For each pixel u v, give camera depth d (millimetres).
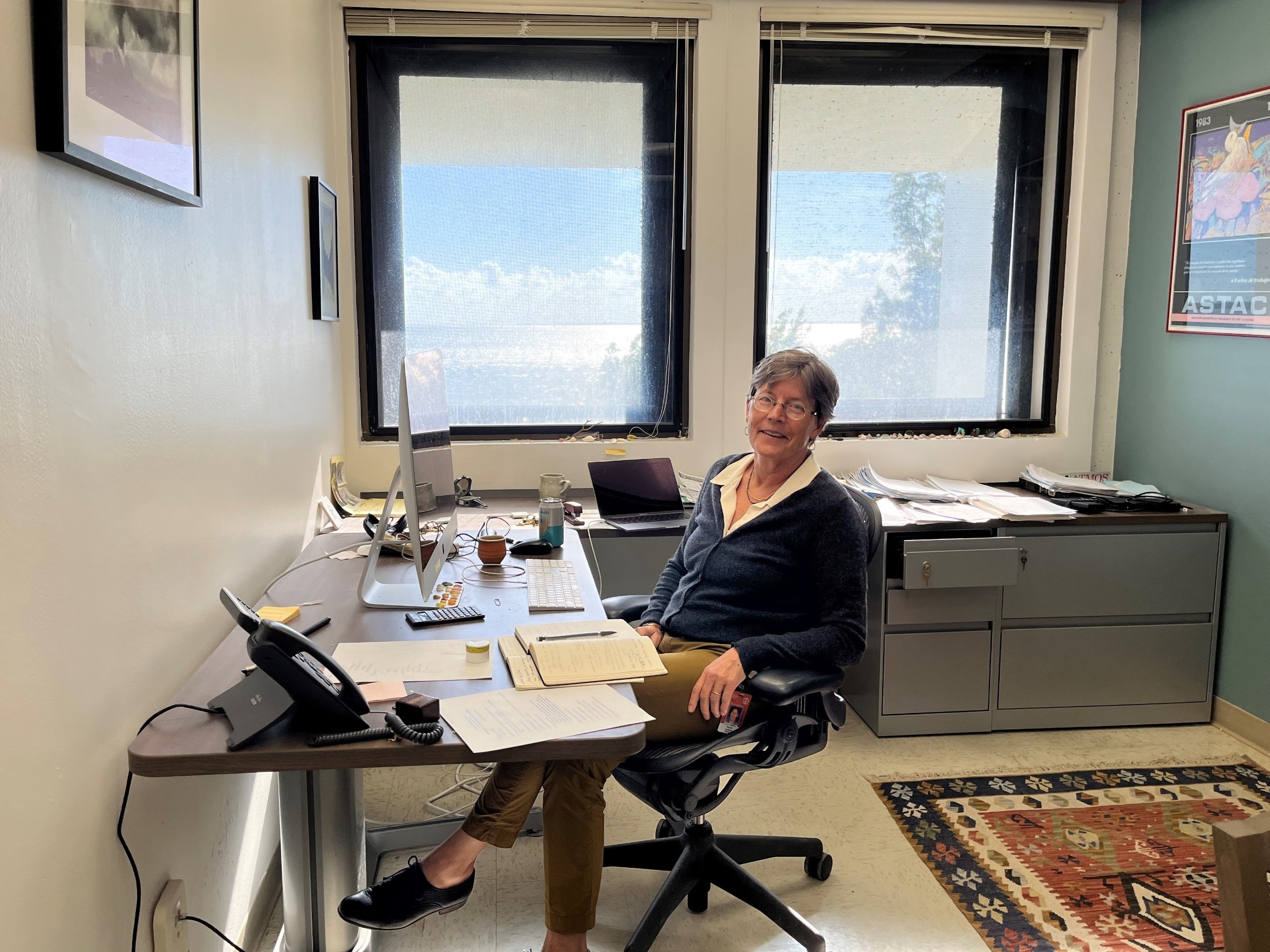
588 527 2836
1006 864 2301
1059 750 2920
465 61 3236
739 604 2018
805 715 1895
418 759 1278
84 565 1228
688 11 3176
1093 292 3451
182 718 1353
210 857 1723
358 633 1760
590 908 1649
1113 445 3582
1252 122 2859
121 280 1350
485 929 2041
